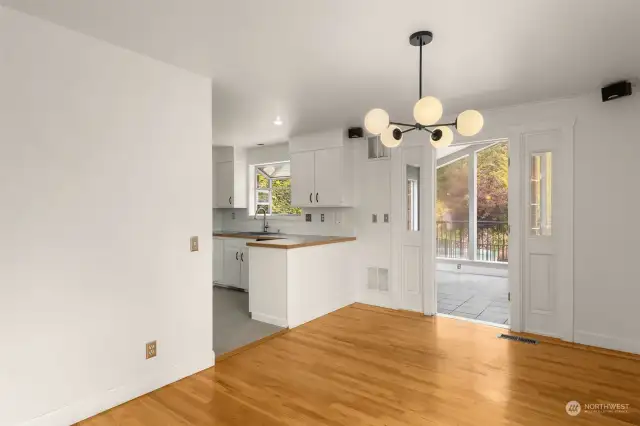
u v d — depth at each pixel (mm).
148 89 2414
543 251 3461
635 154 2996
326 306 4230
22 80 1875
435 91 3092
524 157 3535
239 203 5727
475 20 1924
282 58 2426
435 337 3457
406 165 4328
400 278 4379
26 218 1896
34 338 1927
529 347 3188
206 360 2781
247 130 4480
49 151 1974
